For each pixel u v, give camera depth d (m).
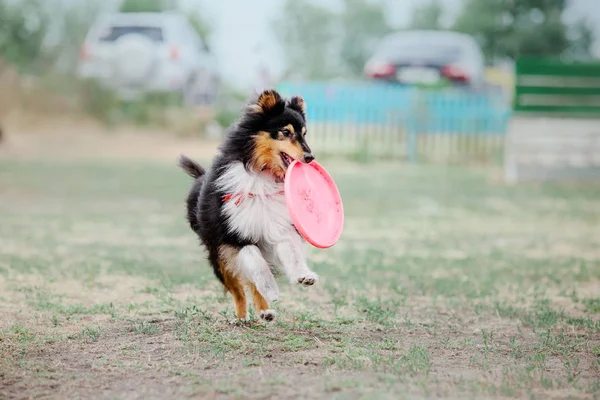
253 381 5.73
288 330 7.26
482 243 13.21
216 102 35.72
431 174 23.86
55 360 6.29
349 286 9.55
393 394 5.46
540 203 18.19
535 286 9.73
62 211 16.05
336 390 5.52
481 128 26.97
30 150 27.16
